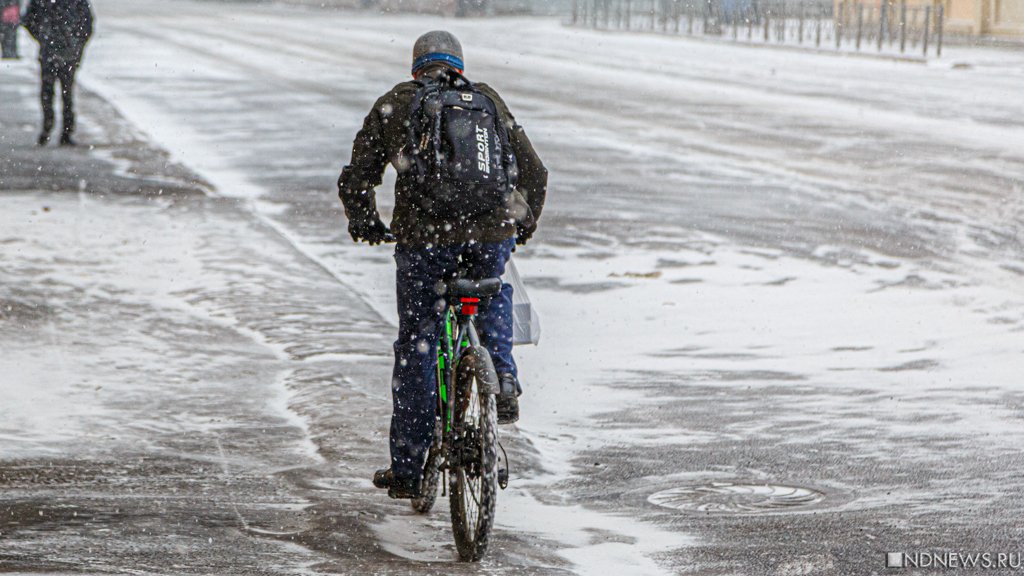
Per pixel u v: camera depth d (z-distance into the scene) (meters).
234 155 63.16
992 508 19.22
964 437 23.34
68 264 37.50
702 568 16.77
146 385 26.41
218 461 21.70
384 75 109.69
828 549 17.41
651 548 17.73
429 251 17.83
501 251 17.98
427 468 18.81
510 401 17.34
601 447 23.48
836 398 26.34
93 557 16.05
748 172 58.09
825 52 128.12
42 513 18.09
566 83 101.38
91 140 65.94
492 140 17.78
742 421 24.92
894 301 35.00
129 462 21.36
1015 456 22.08
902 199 50.84
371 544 17.42
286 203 50.16
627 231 45.09
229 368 27.95
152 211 47.00
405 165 17.70
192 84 98.88
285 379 27.22
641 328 32.81
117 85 97.06
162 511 18.48
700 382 27.91
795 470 21.77
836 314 33.78
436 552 17.41
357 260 40.50
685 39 154.88
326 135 70.94
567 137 70.06
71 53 63.38
